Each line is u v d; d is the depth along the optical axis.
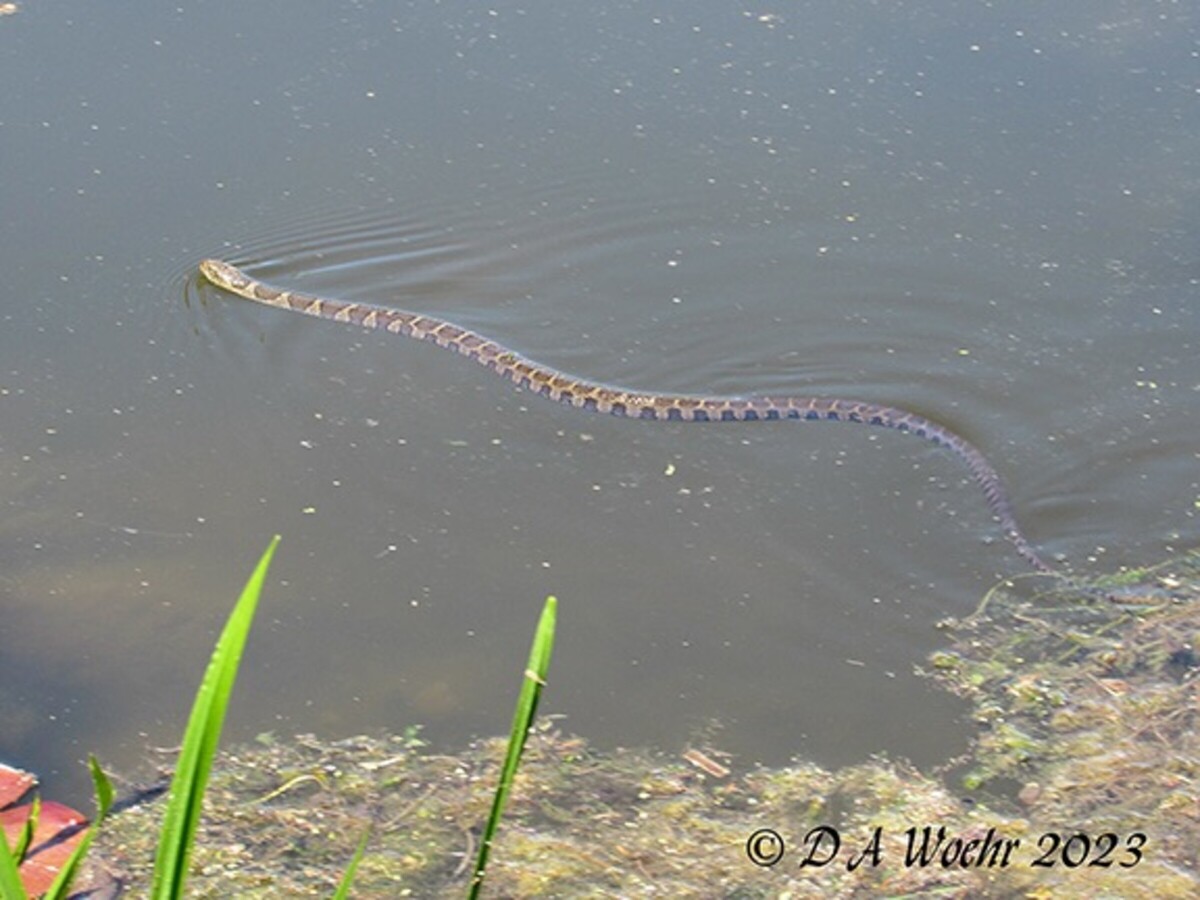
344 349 12.60
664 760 8.42
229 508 10.52
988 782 8.23
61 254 13.41
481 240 13.83
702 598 9.67
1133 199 13.91
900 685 8.95
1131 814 7.95
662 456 11.21
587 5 17.28
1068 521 10.38
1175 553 10.02
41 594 9.70
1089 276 13.02
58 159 14.52
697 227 13.92
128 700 8.88
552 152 14.86
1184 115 15.01
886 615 9.53
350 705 8.83
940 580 9.83
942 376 12.04
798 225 13.89
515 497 10.68
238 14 17.03
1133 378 11.85
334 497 10.64
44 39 16.39
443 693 8.91
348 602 9.63
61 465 10.95
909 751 8.46
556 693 8.91
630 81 15.83
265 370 12.23
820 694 8.89
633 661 9.15
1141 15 16.88
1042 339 12.38
